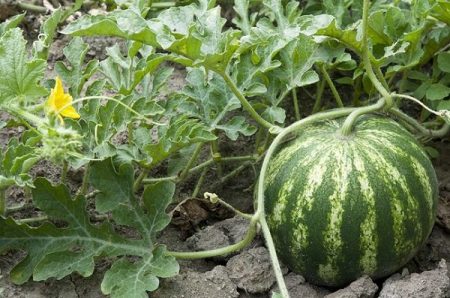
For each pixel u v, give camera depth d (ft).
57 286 8.96
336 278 9.14
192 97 9.96
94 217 10.03
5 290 8.74
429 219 9.16
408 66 10.68
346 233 8.67
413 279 9.04
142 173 9.77
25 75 8.06
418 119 12.35
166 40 8.64
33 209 10.00
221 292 9.14
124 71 10.00
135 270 8.73
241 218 10.32
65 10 12.43
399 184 8.75
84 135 8.63
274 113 10.09
